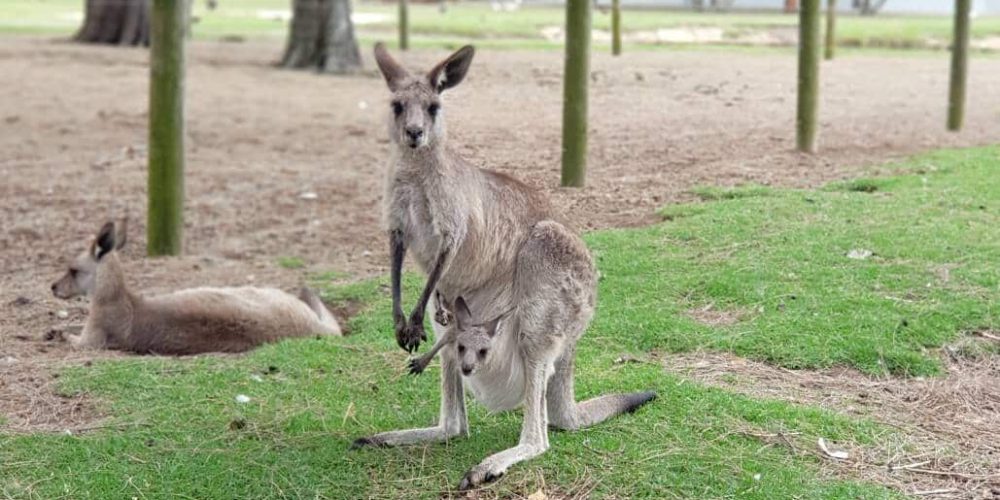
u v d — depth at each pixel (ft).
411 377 21.02
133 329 23.90
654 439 18.01
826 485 16.60
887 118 48.60
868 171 35.83
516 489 16.48
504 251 17.56
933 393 20.48
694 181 34.81
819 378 21.08
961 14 43.65
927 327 22.72
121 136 50.03
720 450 17.65
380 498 16.52
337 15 74.33
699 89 57.93
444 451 17.89
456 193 17.08
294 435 18.62
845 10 136.15
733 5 136.36
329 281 28.53
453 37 100.73
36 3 156.66
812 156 38.70
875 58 80.18
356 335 23.66
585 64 33.24
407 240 17.47
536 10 140.97
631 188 34.04
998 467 17.58
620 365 21.48
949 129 44.78
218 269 29.96
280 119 53.93
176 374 21.34
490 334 16.63
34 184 40.34
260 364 21.75
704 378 20.92
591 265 17.76
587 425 18.44
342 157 44.42
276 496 16.62
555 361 17.89
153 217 31.35
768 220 29.58
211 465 17.49
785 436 18.20
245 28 111.96
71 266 24.18
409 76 17.39
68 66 76.74
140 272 29.66
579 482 16.62
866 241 27.63
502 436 18.51
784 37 100.58
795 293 24.56
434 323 18.06
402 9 80.53
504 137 38.68
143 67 77.00
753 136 42.96
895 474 17.25
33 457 17.69
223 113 55.67
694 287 25.14
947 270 25.62
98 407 19.84
